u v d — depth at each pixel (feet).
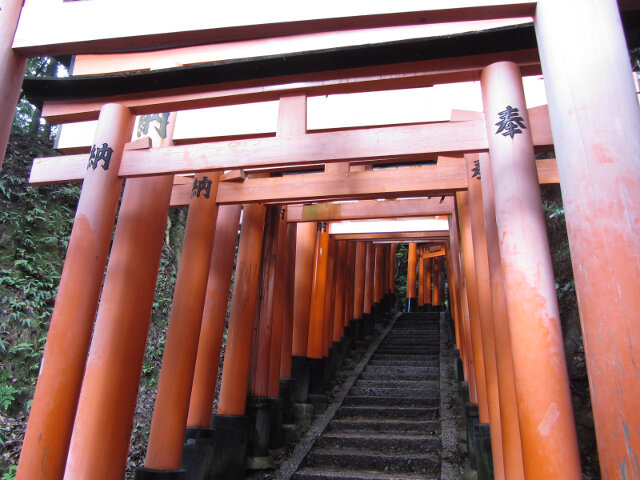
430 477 20.43
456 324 34.30
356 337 42.14
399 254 78.23
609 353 7.27
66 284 13.42
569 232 8.41
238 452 20.68
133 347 14.90
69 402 12.66
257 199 19.27
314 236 31.60
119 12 12.83
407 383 31.53
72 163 17.17
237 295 22.57
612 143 8.18
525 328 9.96
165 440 16.21
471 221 17.39
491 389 15.71
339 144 13.32
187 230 19.03
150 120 18.03
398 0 11.12
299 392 28.86
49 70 39.75
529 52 12.42
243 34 12.24
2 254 24.76
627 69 8.77
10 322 22.62
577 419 18.44
